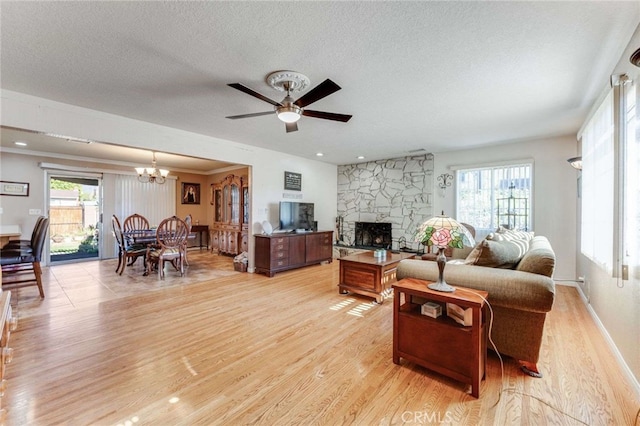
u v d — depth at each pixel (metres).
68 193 6.10
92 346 2.38
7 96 2.70
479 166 5.07
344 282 3.88
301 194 6.21
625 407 1.65
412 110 3.22
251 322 2.92
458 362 1.83
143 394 1.78
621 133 2.09
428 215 5.73
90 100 2.95
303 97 2.30
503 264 2.20
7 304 1.24
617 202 2.11
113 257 6.59
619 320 2.16
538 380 1.92
